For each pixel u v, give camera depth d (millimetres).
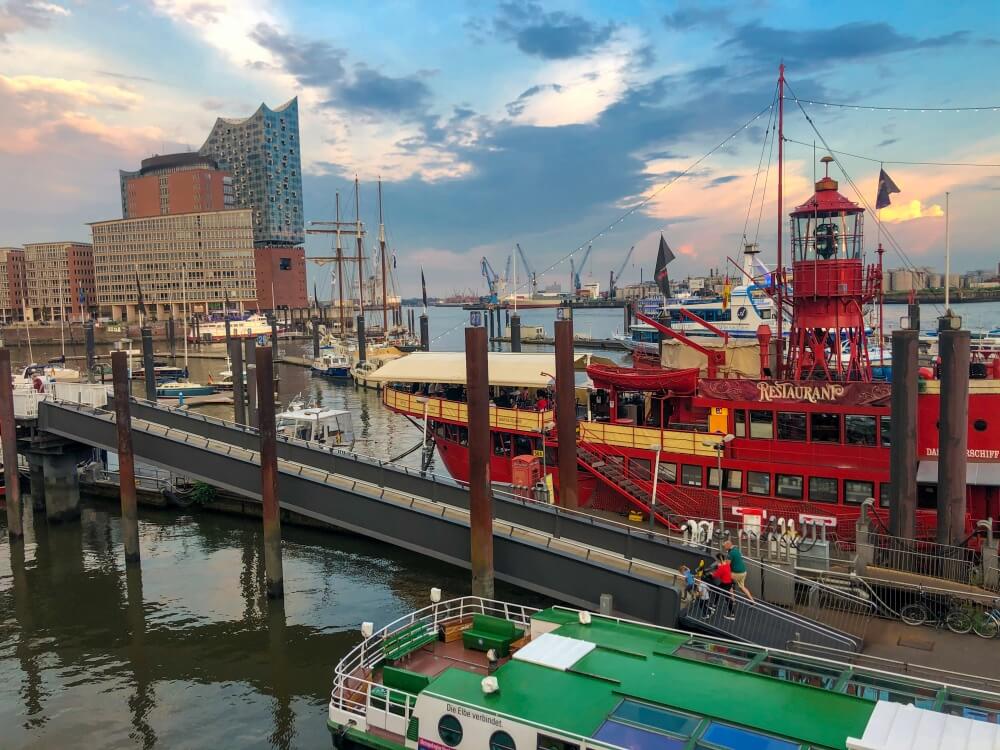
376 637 28109
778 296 40781
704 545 30250
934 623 25516
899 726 15008
